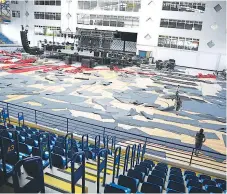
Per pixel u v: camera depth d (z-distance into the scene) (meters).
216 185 7.34
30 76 25.11
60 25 47.59
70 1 45.09
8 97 17.78
